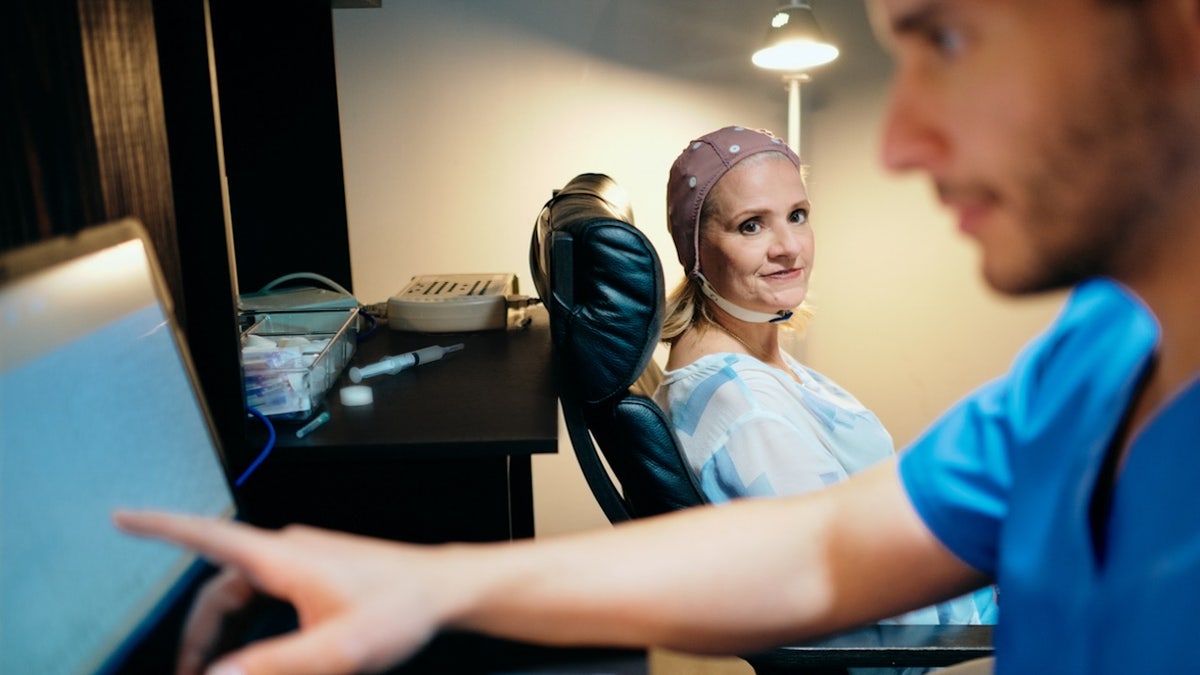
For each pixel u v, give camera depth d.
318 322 1.30
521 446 0.96
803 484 1.22
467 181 2.29
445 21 2.22
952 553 0.63
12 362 0.48
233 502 0.72
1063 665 0.46
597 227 1.02
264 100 1.66
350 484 1.07
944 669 0.80
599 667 0.60
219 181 0.93
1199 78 0.31
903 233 2.35
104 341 0.59
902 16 0.36
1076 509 0.46
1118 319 0.53
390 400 1.12
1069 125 0.33
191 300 0.94
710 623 0.62
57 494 0.50
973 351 2.35
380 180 2.28
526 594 0.59
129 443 0.59
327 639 0.51
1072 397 0.53
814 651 0.95
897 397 2.45
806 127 2.33
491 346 1.40
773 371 1.34
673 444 1.07
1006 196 0.35
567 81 2.26
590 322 1.03
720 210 1.35
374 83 2.23
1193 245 0.35
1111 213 0.34
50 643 0.46
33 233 0.65
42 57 0.68
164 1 0.91
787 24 1.94
